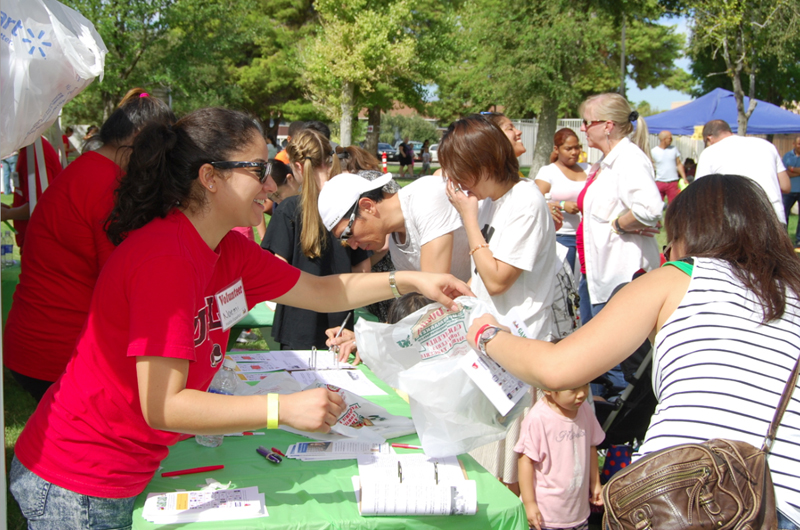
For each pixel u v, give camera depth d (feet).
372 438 6.39
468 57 81.76
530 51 63.31
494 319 5.64
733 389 4.35
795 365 4.41
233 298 5.73
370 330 6.14
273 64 84.69
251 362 8.84
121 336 4.71
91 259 7.56
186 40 56.90
